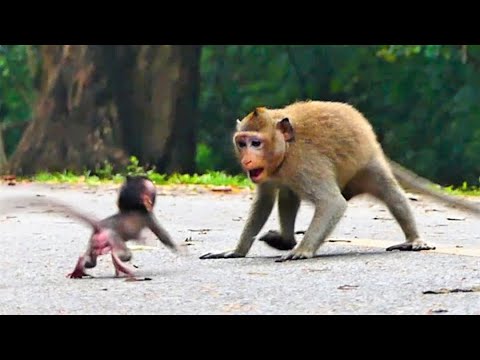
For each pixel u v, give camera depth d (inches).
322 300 294.5
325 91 1594.5
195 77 1237.7
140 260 392.2
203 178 905.5
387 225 542.3
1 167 1227.9
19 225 545.3
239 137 391.2
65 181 970.7
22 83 1702.8
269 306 287.0
